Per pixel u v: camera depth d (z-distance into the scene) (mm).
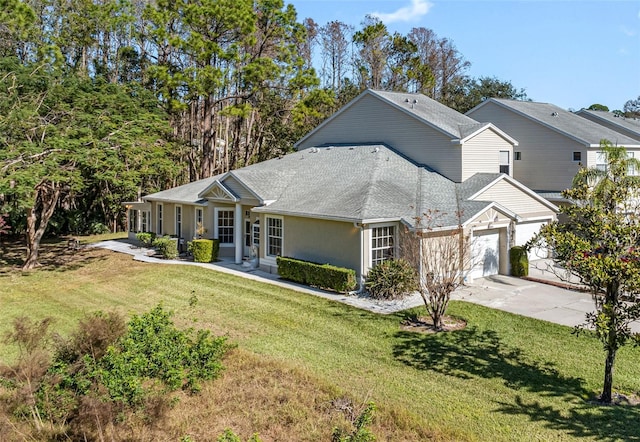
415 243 16703
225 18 32406
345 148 25281
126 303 17109
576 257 8977
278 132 39562
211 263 23266
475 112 29984
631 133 31500
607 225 8992
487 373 10789
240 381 10258
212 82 32281
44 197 24125
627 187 9891
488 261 19703
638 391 9867
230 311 15633
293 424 8539
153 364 9070
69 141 21797
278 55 36594
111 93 27797
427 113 24094
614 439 8039
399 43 49844
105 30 36844
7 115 22484
